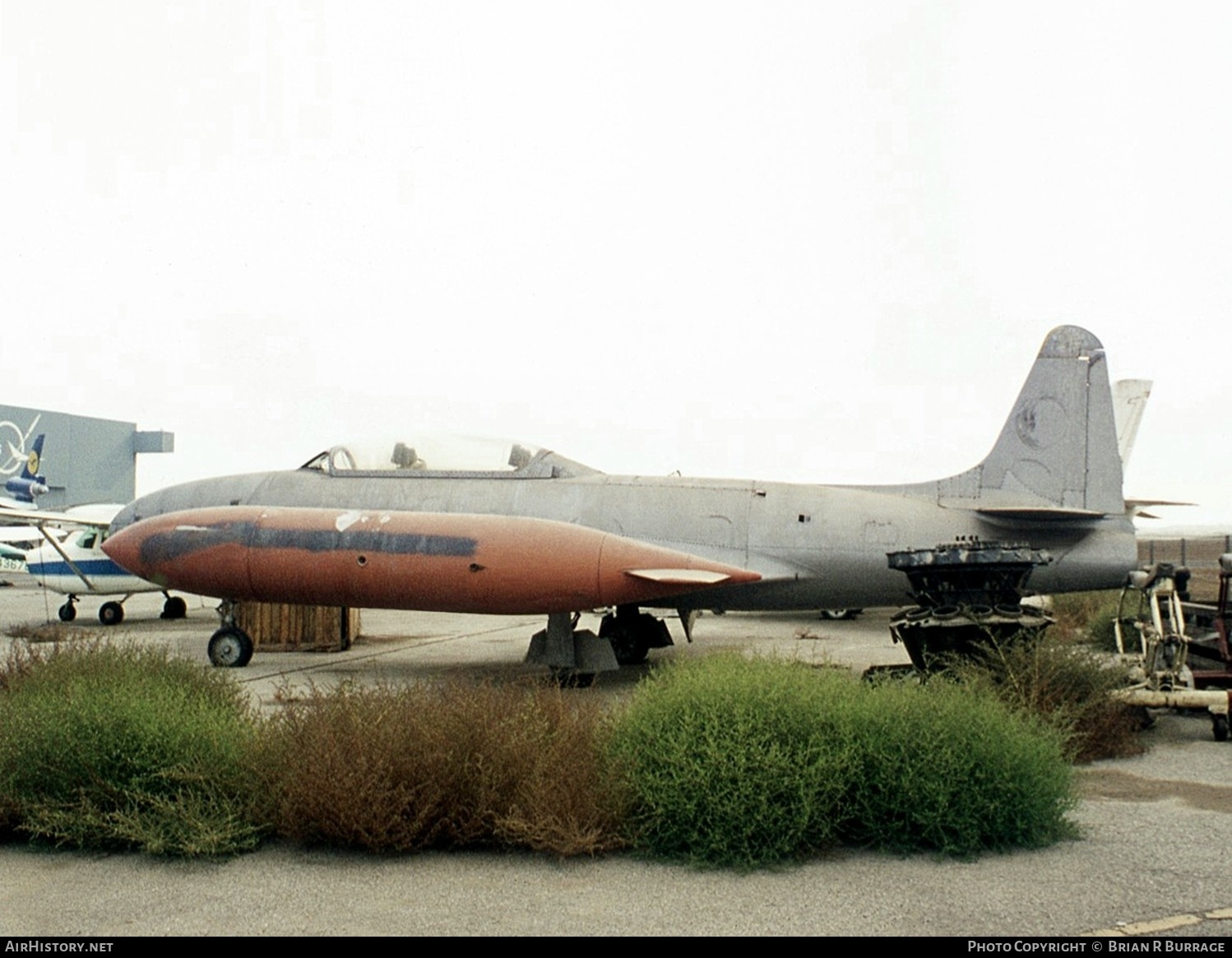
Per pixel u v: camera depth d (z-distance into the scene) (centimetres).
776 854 515
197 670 847
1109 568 1283
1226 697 821
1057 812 556
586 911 447
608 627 1465
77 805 549
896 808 534
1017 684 795
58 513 2156
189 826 532
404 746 553
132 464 8506
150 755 564
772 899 463
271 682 1206
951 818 528
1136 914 443
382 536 1226
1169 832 576
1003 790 535
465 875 496
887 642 1744
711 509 1350
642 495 1371
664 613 2417
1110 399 1312
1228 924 430
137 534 1346
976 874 499
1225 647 926
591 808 532
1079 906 453
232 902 461
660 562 1173
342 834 526
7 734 577
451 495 1409
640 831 526
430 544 1204
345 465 1474
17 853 538
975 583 913
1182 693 829
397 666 1402
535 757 556
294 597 1279
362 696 626
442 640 1822
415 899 463
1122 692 830
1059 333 1341
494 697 634
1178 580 927
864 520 1316
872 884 484
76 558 2103
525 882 487
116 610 2153
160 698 636
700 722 557
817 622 2302
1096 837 566
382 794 524
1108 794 673
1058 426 1325
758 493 1359
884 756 541
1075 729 780
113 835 532
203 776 555
